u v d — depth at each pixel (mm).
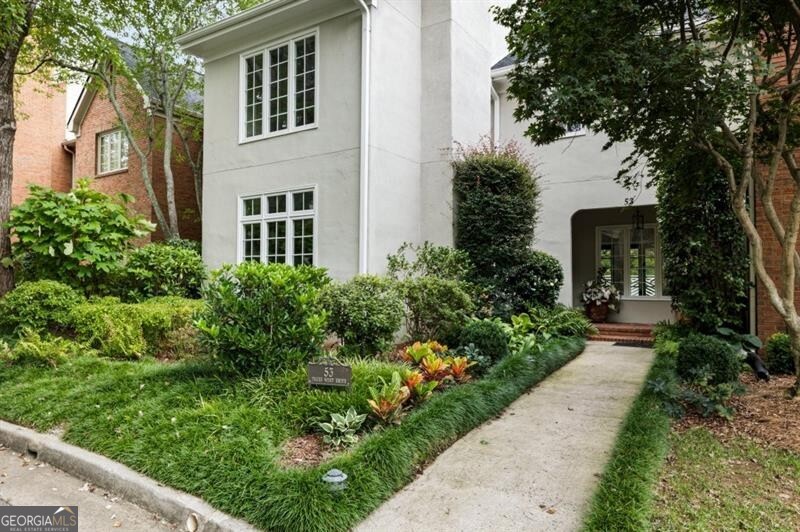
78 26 9781
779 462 3533
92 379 5195
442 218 9133
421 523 2893
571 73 4781
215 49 10109
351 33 8281
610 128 5348
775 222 4859
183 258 8984
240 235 9688
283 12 8656
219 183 10070
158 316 6605
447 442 4043
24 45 10125
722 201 7191
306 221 8789
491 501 3139
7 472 3811
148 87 13258
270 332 4805
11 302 7070
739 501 3004
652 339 8992
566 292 10727
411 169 9133
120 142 14344
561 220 10844
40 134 16703
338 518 2793
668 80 4395
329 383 4277
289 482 2992
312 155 8688
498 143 11070
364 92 8016
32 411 4527
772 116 5094
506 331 7254
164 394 4539
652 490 3100
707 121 4648
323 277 6523
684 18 5172
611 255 11727
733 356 4863
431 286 6930
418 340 7082
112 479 3465
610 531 2596
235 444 3510
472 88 10039
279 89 9250
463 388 4941
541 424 4566
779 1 4648
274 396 4289
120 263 8281
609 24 4715
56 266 8047
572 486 3322
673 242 7676
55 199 8141
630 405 5062
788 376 5973
